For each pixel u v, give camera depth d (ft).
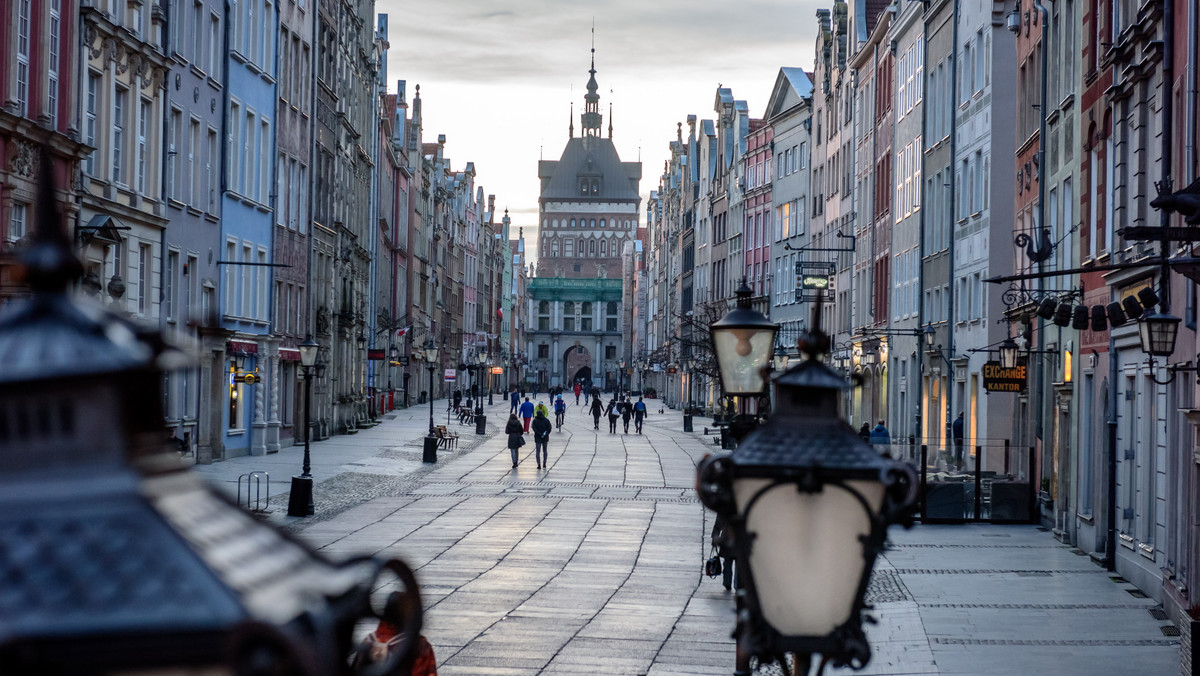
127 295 112.37
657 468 162.81
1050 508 102.78
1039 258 86.58
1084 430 90.17
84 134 100.32
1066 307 84.64
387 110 295.28
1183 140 67.00
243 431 152.25
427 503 113.91
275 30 160.66
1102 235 85.61
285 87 169.17
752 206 321.93
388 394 311.27
